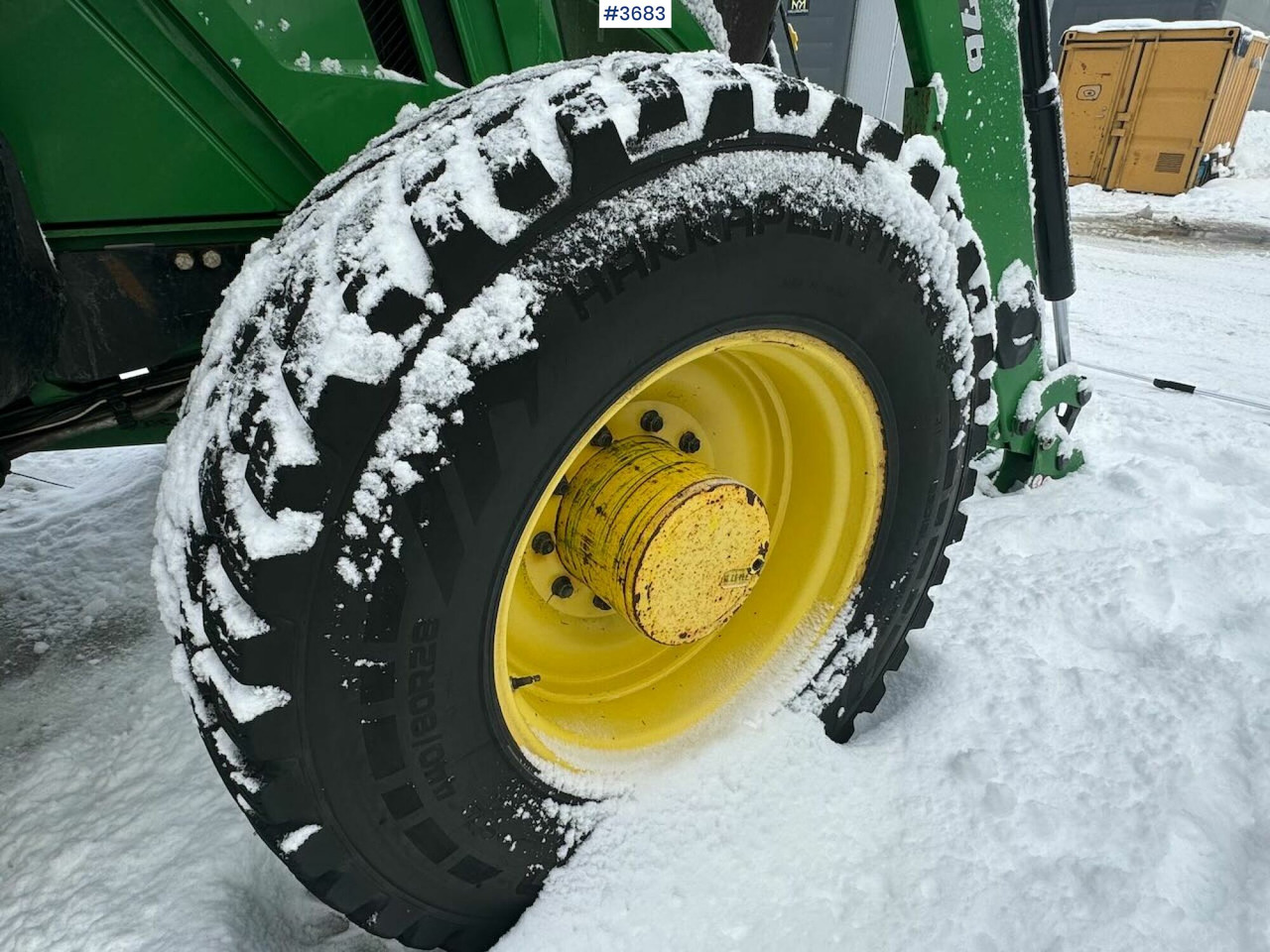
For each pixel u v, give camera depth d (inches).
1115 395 152.0
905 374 57.5
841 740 70.7
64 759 66.3
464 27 51.3
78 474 116.4
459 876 49.1
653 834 56.2
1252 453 123.8
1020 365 96.6
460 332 38.3
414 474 38.5
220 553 38.3
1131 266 287.1
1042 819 58.7
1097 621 81.3
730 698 63.7
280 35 45.9
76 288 47.6
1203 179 430.3
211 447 39.1
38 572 92.5
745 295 46.6
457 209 38.0
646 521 50.9
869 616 65.6
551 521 57.2
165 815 60.6
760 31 72.6
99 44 42.7
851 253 50.1
